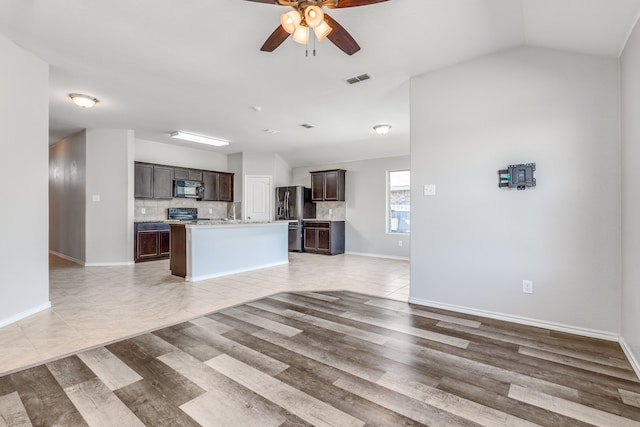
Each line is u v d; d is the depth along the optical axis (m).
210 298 3.79
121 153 5.95
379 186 7.62
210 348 2.42
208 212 7.90
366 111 4.80
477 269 3.14
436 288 3.40
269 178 8.37
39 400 1.75
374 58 3.11
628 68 2.30
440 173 3.33
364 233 7.84
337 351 2.38
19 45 2.87
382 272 5.49
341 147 7.40
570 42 2.58
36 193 3.10
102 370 2.07
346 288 4.33
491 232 3.06
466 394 1.83
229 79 3.63
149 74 3.49
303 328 2.84
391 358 2.27
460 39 2.77
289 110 4.75
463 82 3.19
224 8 2.35
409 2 2.28
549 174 2.79
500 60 2.99
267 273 5.37
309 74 3.49
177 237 5.03
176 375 2.02
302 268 5.89
